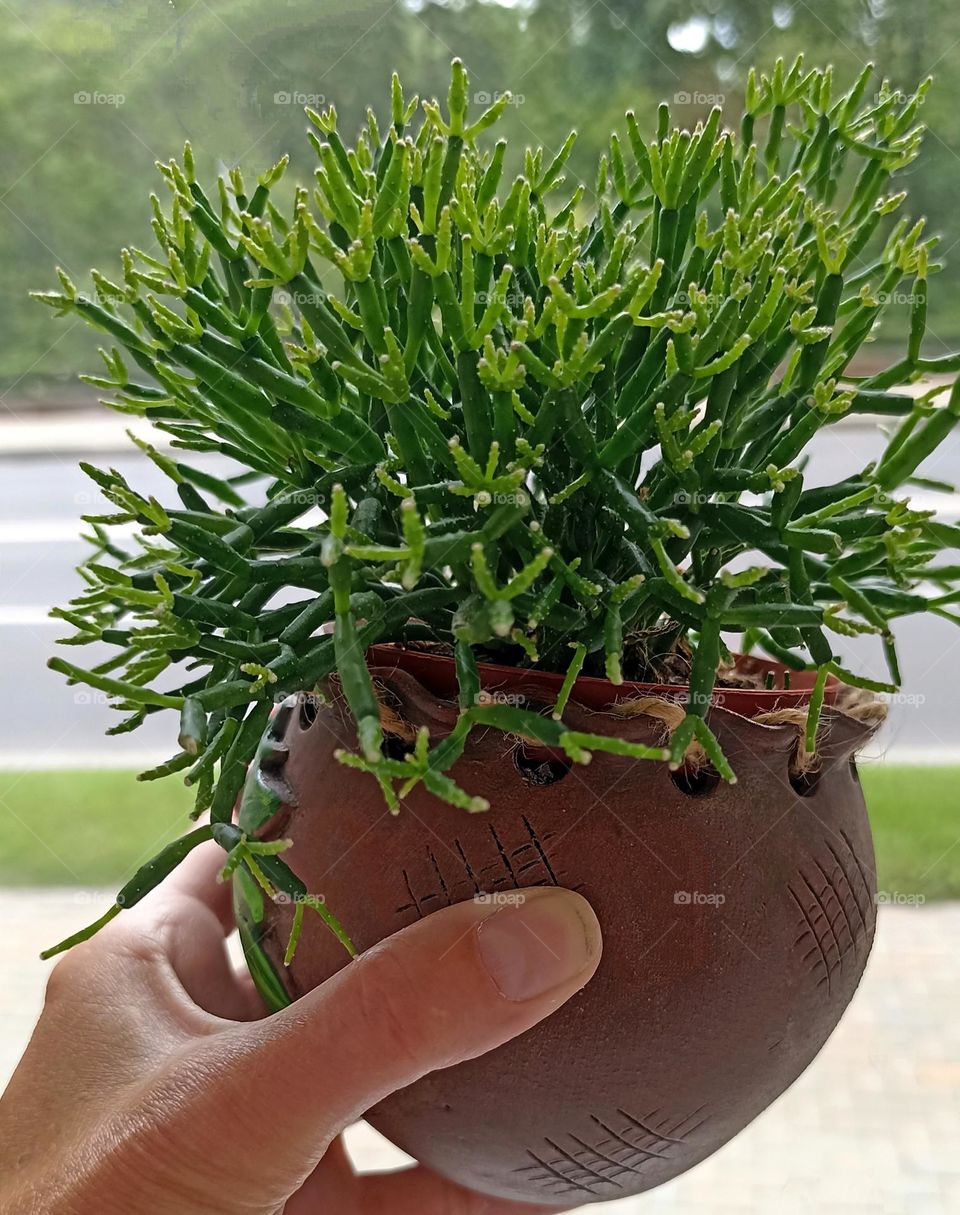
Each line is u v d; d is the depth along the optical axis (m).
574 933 0.27
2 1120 0.35
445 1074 0.29
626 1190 0.33
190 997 0.41
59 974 0.39
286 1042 0.29
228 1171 0.30
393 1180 0.49
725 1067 0.29
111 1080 0.35
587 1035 0.28
